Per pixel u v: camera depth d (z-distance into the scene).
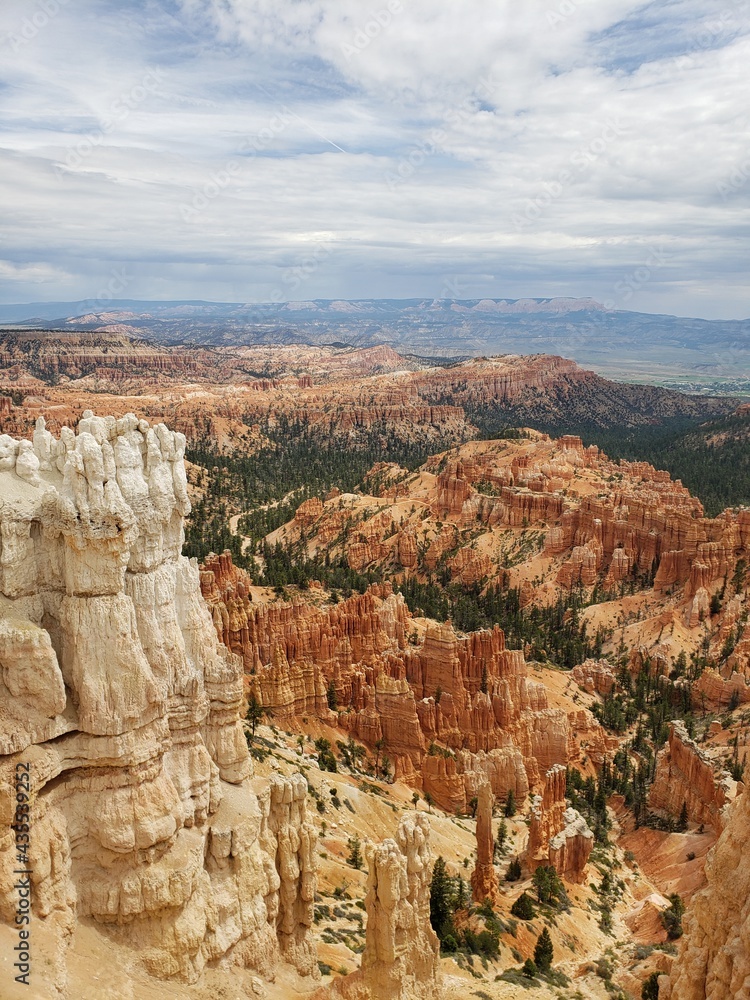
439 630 97.50
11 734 26.23
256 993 31.23
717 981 29.45
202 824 32.03
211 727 34.09
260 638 101.00
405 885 34.34
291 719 86.12
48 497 28.33
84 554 27.83
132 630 28.89
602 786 93.56
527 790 87.94
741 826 31.47
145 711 28.89
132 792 28.75
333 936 45.44
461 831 75.75
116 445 29.58
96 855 28.55
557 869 67.50
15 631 26.77
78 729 28.08
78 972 26.16
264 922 33.66
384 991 33.62
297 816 36.59
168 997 27.92
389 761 84.94
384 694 88.88
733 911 30.61
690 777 83.31
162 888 28.78
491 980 49.34
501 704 92.12
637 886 73.31
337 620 104.25
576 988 51.56
